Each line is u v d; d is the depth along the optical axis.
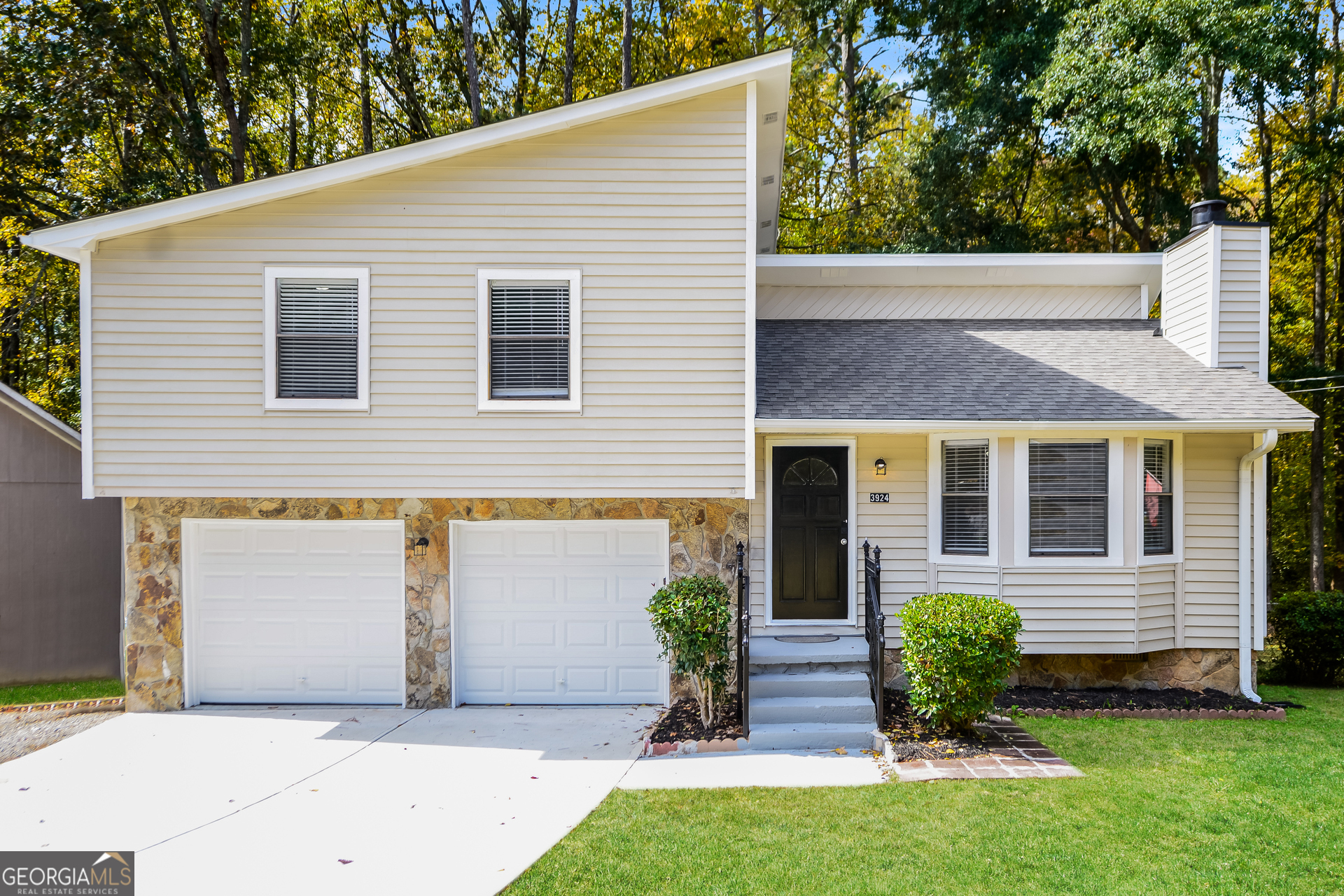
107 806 5.71
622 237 7.55
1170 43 13.41
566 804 5.66
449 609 8.34
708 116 7.52
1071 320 10.73
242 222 7.52
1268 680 10.28
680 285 7.55
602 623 8.45
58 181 15.84
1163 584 8.49
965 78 18.78
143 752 6.91
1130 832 5.04
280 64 16.89
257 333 7.53
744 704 6.91
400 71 18.95
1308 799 5.56
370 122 19.27
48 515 10.23
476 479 7.55
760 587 8.63
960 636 6.66
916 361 9.45
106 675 10.52
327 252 7.54
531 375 7.60
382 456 7.55
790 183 23.34
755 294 7.54
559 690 8.46
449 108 20.05
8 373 18.06
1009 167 19.52
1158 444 8.66
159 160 15.48
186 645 8.36
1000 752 6.55
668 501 8.35
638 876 4.55
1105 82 14.17
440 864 4.75
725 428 7.55
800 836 5.04
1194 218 9.59
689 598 7.19
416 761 6.64
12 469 10.02
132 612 8.27
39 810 5.64
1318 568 15.47
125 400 7.48
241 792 5.95
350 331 7.57
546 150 7.54
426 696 8.32
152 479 7.48
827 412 8.16
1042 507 8.34
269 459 7.52
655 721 7.79
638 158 7.53
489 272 7.54
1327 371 15.91
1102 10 14.05
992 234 19.11
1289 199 17.23
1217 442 8.74
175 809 5.65
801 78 21.52
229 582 8.45
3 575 9.94
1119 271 10.43
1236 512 8.73
